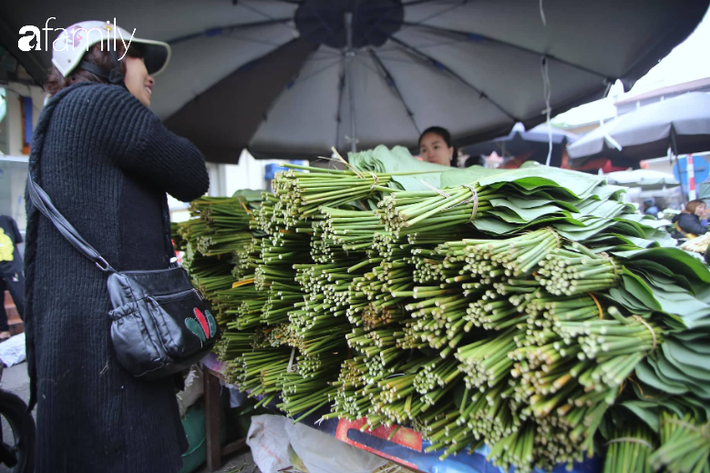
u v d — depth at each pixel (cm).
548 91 294
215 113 351
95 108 111
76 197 109
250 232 192
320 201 120
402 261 111
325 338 133
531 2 229
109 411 106
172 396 128
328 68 343
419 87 354
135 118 116
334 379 145
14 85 392
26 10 204
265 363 162
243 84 330
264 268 146
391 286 108
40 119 113
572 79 282
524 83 307
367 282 113
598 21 222
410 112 387
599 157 340
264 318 150
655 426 79
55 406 104
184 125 349
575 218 111
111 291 107
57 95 115
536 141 498
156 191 132
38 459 104
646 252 100
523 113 337
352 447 156
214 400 208
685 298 95
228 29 270
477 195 108
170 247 135
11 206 372
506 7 241
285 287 145
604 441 88
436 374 97
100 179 112
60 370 105
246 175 704
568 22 233
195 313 125
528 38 260
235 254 187
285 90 356
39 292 111
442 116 380
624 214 146
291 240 140
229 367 171
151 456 112
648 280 103
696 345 87
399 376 111
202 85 315
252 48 297
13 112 396
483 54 296
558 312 82
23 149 403
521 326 87
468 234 116
